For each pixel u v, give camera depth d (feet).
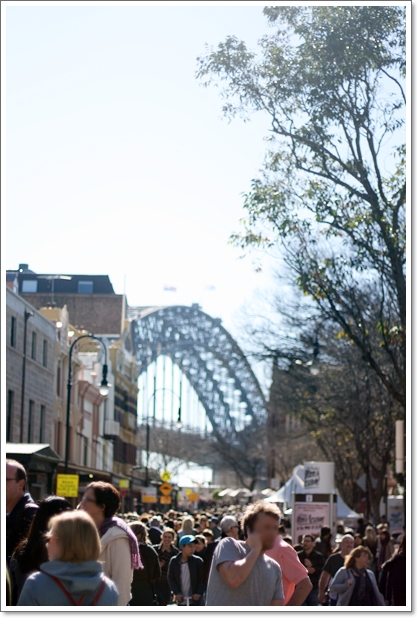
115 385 249.55
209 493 485.56
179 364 470.39
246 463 380.78
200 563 49.60
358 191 65.87
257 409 378.12
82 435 187.11
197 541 53.01
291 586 27.96
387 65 60.03
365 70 60.59
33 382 141.90
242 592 24.12
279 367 150.61
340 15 59.16
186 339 458.50
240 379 385.50
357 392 137.18
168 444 349.61
